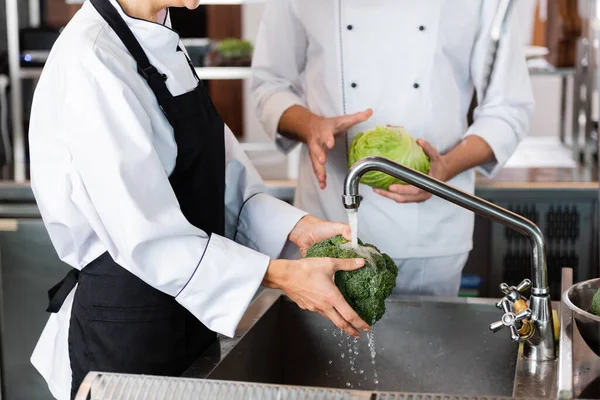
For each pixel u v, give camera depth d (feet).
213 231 5.35
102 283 4.93
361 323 4.47
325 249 4.73
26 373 9.34
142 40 4.88
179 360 5.10
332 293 4.46
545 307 4.77
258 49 8.06
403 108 7.36
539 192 9.65
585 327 4.25
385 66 7.32
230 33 15.03
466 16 7.23
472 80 7.69
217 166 5.34
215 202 5.34
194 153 5.09
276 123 7.66
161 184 4.61
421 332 5.90
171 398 3.51
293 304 5.97
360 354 5.98
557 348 4.89
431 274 7.62
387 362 5.97
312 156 7.15
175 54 5.07
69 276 5.42
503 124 7.42
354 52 7.36
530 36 11.86
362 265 4.55
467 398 3.42
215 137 5.32
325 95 7.57
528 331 4.75
